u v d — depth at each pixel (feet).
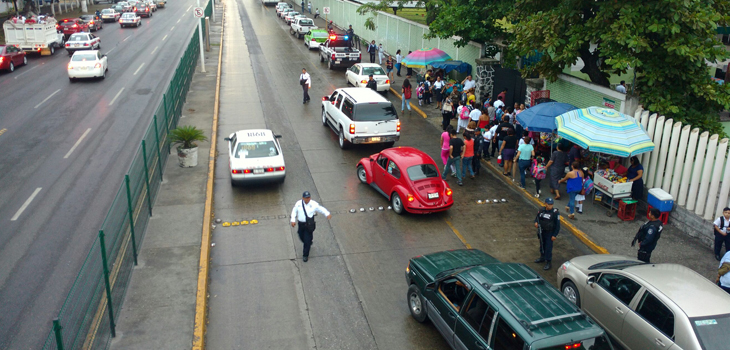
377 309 31.42
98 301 26.61
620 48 46.09
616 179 44.14
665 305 24.11
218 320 29.99
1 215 41.70
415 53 84.84
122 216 32.17
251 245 39.01
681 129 43.34
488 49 79.61
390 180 45.42
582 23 51.83
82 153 56.39
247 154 48.57
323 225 42.52
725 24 48.75
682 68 46.70
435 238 40.70
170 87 62.18
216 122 70.13
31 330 28.30
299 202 35.63
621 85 56.59
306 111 78.13
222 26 176.04
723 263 30.27
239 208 45.44
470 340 24.23
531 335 21.26
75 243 37.55
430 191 43.11
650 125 44.47
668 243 39.40
